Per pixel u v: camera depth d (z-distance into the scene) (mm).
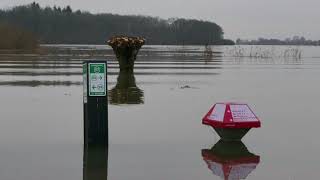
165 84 24266
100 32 152250
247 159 9328
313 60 56188
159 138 11211
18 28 82938
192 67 38844
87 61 10109
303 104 17344
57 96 18859
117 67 36406
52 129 12164
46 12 150500
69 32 150500
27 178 7910
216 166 8781
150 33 148875
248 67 40000
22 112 14859
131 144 10562
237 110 10820
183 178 8023
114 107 16125
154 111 15312
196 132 11945
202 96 19438
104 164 8859
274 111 15641
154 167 8688
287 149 10219
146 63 44312
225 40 144375
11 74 29422
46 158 9273
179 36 145250
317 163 9039
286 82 26281
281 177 8094
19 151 9836
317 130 12398
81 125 12711
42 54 61250
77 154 9617
